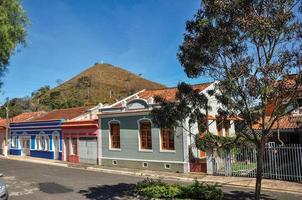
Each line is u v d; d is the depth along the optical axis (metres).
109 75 158.12
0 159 38.56
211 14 10.70
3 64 16.19
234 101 11.12
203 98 12.30
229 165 21.17
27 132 40.75
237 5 10.18
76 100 94.00
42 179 22.80
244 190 17.30
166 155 24.55
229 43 10.76
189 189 14.52
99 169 27.17
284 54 10.27
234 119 11.97
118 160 27.95
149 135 25.84
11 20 15.52
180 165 23.70
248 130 12.93
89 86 132.88
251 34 10.33
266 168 19.55
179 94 12.37
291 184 17.81
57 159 35.72
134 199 15.40
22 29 15.73
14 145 43.19
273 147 19.38
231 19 10.45
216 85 11.43
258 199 11.33
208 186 14.83
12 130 43.38
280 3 10.20
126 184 19.94
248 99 10.80
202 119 12.45
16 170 28.11
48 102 91.69
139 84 155.00
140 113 26.27
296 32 10.37
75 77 151.12
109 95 124.69
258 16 10.00
